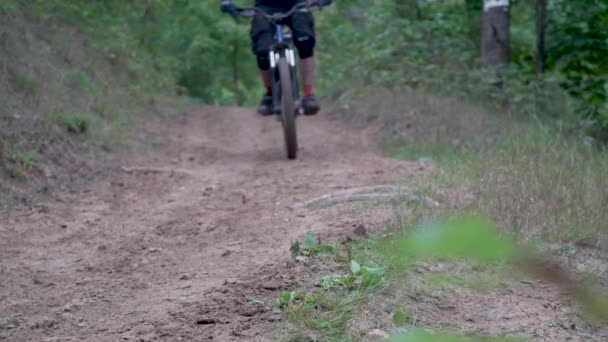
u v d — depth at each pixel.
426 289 3.39
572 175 5.90
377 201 5.84
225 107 21.39
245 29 30.11
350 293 3.35
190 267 4.51
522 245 0.62
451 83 12.55
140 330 3.24
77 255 5.17
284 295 3.30
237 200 6.91
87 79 12.55
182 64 28.45
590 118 10.66
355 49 17.16
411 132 10.73
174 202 7.13
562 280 0.58
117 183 8.22
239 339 2.98
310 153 10.28
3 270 4.71
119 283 4.27
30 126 8.80
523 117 10.85
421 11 15.77
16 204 6.82
